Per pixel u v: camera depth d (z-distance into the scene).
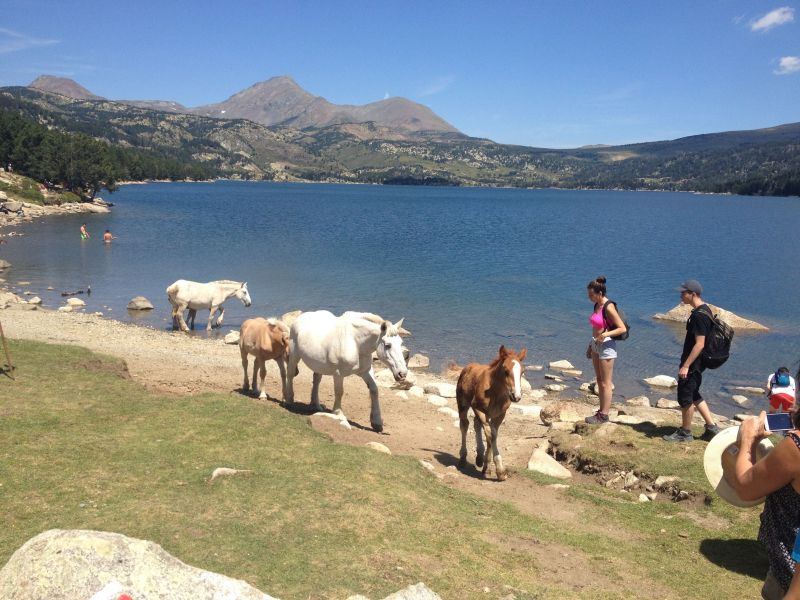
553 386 21.12
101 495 6.96
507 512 8.45
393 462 9.38
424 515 7.55
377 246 63.97
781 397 11.85
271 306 33.78
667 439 11.44
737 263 56.41
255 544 6.17
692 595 6.50
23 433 8.74
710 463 5.05
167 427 9.58
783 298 39.59
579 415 16.09
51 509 6.50
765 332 30.12
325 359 12.70
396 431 13.77
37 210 87.25
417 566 6.24
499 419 10.33
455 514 7.88
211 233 71.44
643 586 6.61
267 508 7.05
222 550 5.96
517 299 37.38
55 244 56.06
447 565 6.39
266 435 9.53
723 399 20.70
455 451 12.57
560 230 91.75
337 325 12.59
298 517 6.92
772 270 52.19
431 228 90.00
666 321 32.09
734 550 7.71
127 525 6.25
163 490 7.25
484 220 111.50
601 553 7.39
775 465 3.44
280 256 53.66
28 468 7.52
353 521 7.00
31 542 3.26
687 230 95.31
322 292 38.06
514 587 6.14
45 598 2.98
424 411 16.39
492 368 9.97
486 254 59.41
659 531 8.34
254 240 65.50
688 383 11.20
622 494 9.91
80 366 13.36
